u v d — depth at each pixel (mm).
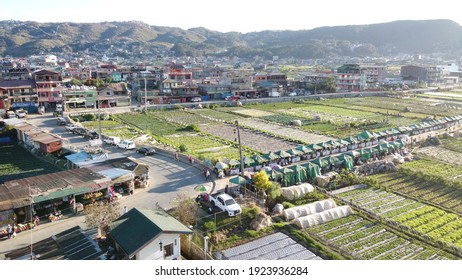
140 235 29562
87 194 43344
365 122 99500
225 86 148000
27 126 81938
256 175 47625
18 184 42344
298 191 47062
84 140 80250
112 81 166750
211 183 51844
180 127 95188
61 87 120312
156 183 51844
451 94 162000
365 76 177875
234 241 36969
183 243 34125
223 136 85188
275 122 101688
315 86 160000
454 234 38219
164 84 136375
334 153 68312
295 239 37656
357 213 43219
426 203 46438
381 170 58469
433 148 73750
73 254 29922
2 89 110188
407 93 162125
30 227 37938
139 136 82812
